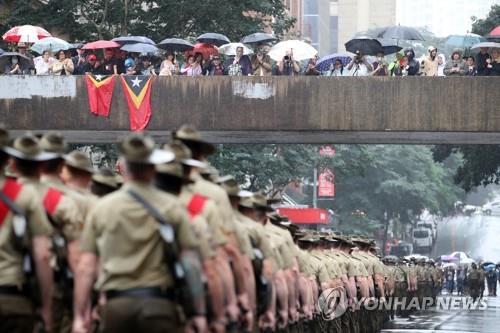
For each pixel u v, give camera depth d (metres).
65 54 74.12
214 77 66.31
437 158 127.81
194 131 25.62
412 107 66.00
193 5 96.38
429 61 72.00
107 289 19.36
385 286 68.31
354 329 51.78
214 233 23.91
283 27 105.31
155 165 19.84
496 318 85.38
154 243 19.36
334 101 66.25
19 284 20.34
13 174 23.41
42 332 20.86
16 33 72.81
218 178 28.70
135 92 66.25
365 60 73.06
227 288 24.78
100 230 19.50
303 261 38.53
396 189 195.38
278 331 33.97
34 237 20.50
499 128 65.69
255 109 66.31
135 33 98.38
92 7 97.81
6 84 66.31
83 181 26.19
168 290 19.41
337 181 174.00
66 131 68.69
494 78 65.75
